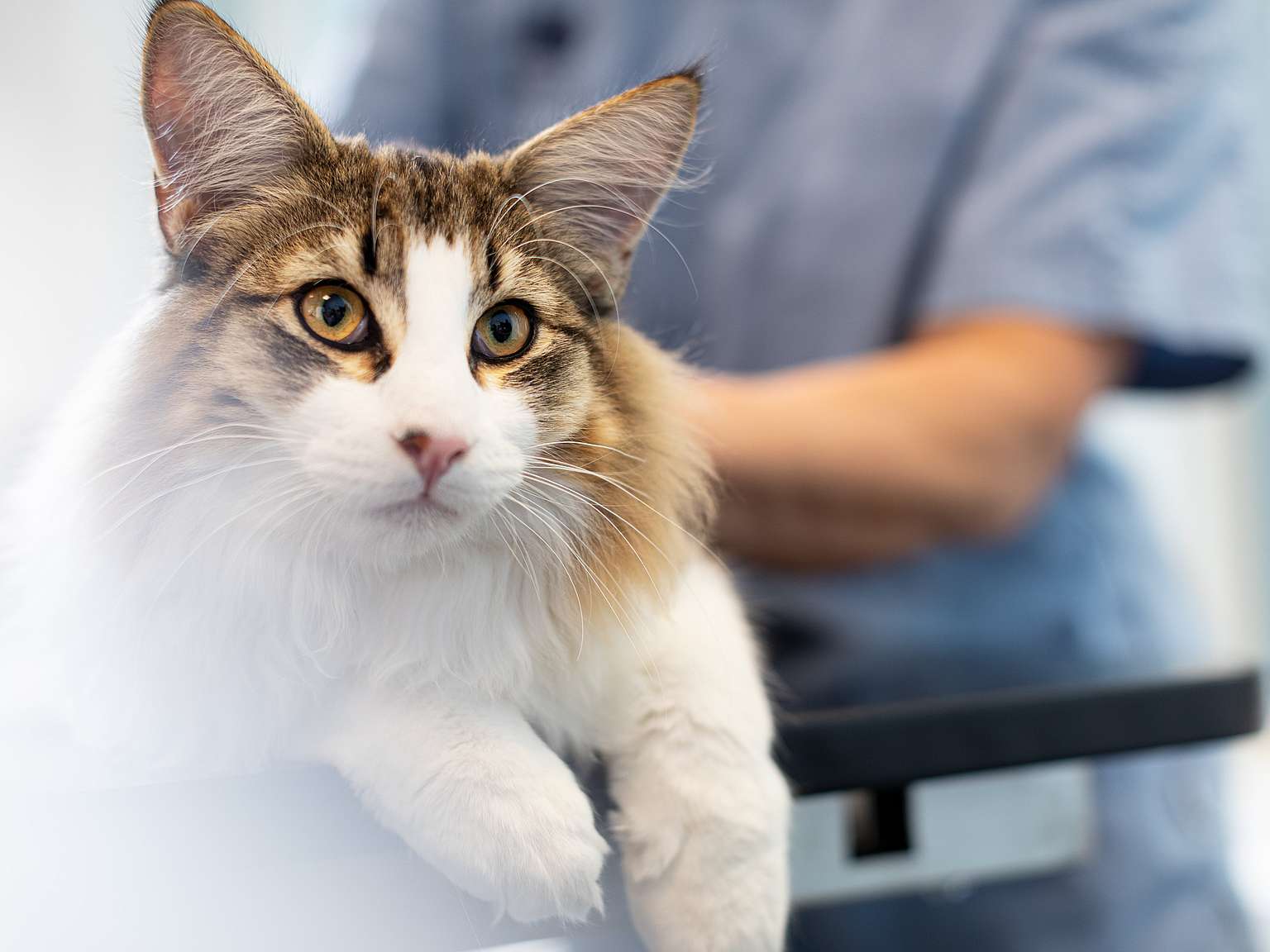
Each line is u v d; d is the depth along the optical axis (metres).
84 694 0.65
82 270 1.66
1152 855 1.32
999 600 1.35
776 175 1.44
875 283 1.40
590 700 0.71
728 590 0.86
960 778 0.85
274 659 0.65
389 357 0.69
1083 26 1.27
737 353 1.47
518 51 1.59
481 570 0.68
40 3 1.74
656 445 0.78
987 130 1.33
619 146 0.79
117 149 1.75
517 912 0.59
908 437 1.17
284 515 0.65
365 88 1.58
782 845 0.68
